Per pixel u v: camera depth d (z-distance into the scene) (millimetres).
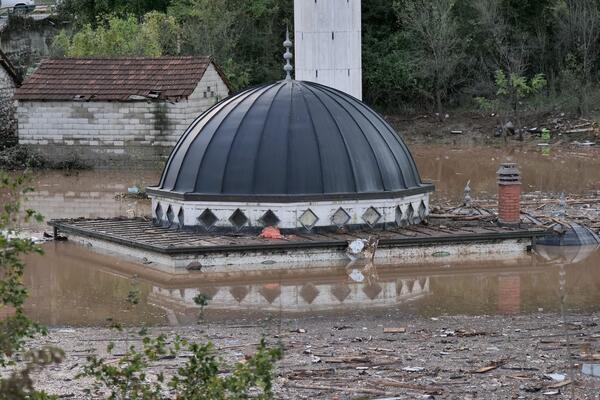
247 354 40438
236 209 59562
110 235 60625
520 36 154000
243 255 56938
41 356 25688
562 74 145875
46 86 107188
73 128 106375
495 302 50125
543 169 102188
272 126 60688
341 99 63406
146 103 104562
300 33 95250
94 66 108812
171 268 56531
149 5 164500
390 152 62688
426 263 58188
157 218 63531
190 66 106375
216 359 39125
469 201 71000
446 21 147875
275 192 59469
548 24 156375
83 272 56656
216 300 50688
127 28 134750
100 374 30172
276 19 160375
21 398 25094
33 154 107375
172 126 104438
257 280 54562
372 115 64250
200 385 29094
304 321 46594
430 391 35750
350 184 60250
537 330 44500
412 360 39688
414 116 148625
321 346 41969
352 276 55469
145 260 58625
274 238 58344
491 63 152375
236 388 28344
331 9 94250
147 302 50312
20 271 28547
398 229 61250
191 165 61438
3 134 113562
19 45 159750
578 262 58750
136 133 105188
